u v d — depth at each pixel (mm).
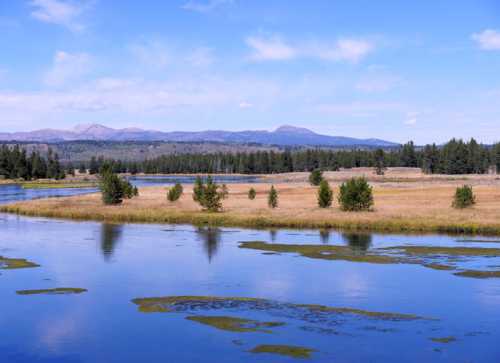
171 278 30484
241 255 38000
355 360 17969
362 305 24609
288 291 27344
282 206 71938
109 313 23562
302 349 18984
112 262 35531
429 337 20156
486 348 19000
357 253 38406
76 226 56750
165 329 21328
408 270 32406
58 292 27250
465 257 36594
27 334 20906
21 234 50000
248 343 19656
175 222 60500
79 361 18203
